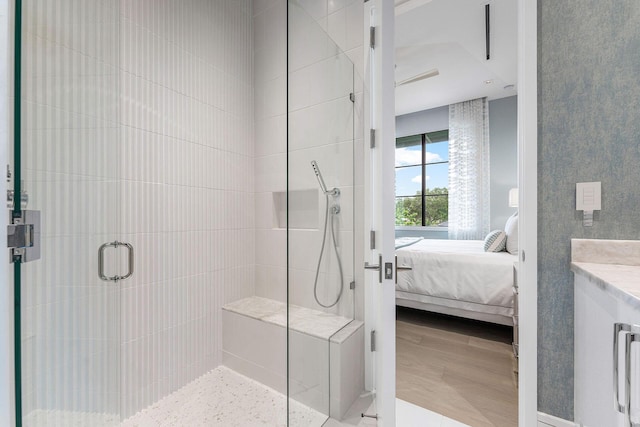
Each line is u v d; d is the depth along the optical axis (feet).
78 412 2.64
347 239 4.66
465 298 8.12
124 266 3.60
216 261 6.78
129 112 5.20
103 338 3.10
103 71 3.13
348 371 4.59
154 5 5.61
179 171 6.02
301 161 3.82
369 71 4.39
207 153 6.63
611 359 2.67
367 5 4.84
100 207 3.07
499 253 8.69
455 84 13.50
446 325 9.12
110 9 3.27
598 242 3.65
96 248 2.98
